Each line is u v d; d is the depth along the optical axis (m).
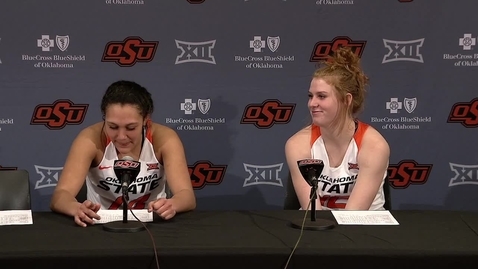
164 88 2.87
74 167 2.03
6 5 2.75
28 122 2.84
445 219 1.82
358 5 2.85
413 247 1.48
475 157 2.96
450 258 1.46
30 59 2.80
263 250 1.46
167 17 2.82
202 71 2.87
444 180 2.97
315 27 2.86
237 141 2.93
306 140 2.26
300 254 1.45
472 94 2.91
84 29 2.80
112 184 2.17
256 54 2.87
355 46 2.87
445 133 2.94
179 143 2.16
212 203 2.97
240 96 2.90
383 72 2.89
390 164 2.96
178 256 1.44
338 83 2.10
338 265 1.46
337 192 2.23
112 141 2.06
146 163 2.17
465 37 2.87
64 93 2.84
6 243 1.50
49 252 1.42
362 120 2.93
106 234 1.60
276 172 2.96
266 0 2.83
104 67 2.83
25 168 2.87
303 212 1.90
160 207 1.77
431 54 2.88
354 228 1.69
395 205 2.99
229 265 1.46
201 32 2.84
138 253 1.44
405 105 2.91
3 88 2.80
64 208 1.83
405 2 2.85
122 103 1.91
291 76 2.89
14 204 2.24
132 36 2.82
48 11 2.77
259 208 2.99
